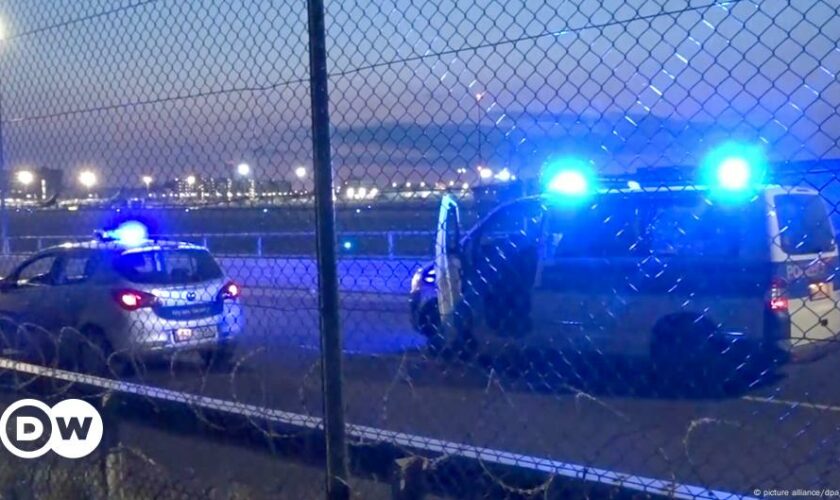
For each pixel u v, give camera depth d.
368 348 5.93
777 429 4.74
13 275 8.23
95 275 7.75
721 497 2.58
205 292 6.48
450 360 5.36
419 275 6.98
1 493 4.22
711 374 5.71
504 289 6.50
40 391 4.25
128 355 5.25
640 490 2.60
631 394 5.72
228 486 3.52
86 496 3.87
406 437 3.13
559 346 6.15
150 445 3.80
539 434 4.55
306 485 3.32
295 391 4.40
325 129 2.91
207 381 4.94
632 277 6.00
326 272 2.92
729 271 5.76
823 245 5.72
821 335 5.66
